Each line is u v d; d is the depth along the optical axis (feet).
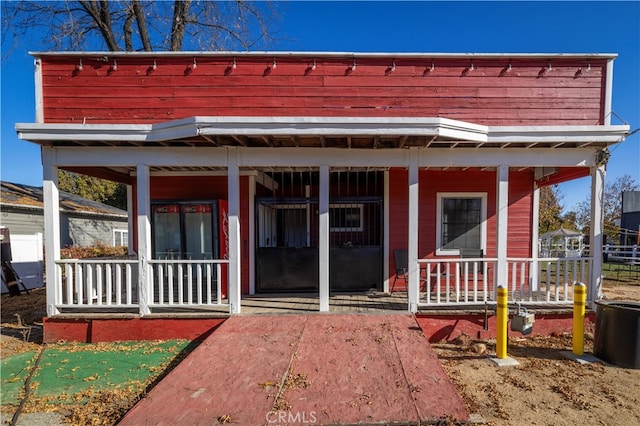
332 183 27.84
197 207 25.61
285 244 28.86
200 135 17.03
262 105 18.76
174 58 18.85
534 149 19.42
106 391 13.43
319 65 18.78
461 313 18.83
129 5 39.86
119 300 19.17
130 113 18.84
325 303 19.34
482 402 12.09
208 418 10.34
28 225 43.73
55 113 18.85
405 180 26.05
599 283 19.19
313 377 12.64
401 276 25.89
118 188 94.79
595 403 12.07
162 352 17.25
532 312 18.52
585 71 18.94
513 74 18.89
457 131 17.19
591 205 19.63
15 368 15.79
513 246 26.68
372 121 16.75
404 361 13.84
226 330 17.02
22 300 31.55
